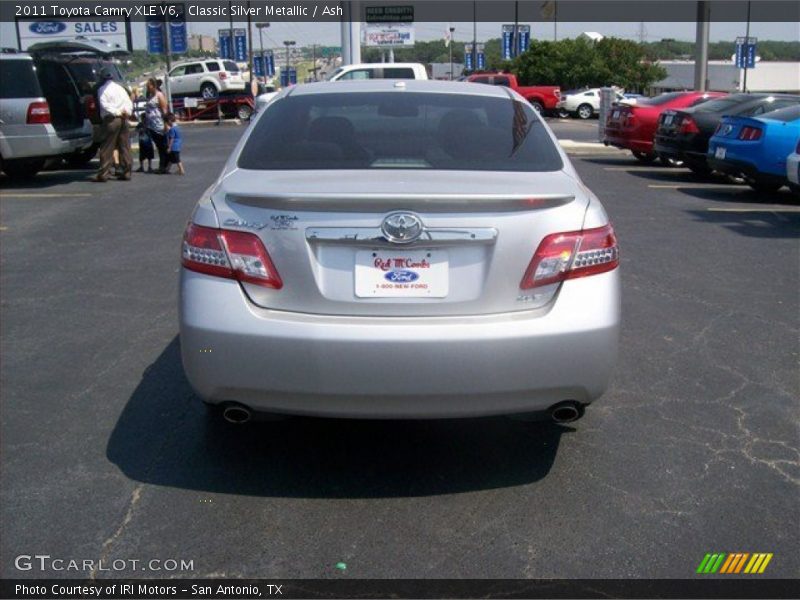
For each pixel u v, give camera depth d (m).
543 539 3.22
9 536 3.24
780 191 12.40
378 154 3.77
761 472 3.72
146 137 14.11
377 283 3.21
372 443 3.97
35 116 12.12
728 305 6.21
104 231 8.98
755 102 13.44
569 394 3.29
